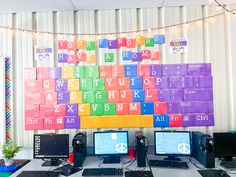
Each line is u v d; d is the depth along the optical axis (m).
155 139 3.08
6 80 3.42
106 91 3.40
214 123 3.34
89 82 3.42
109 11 3.43
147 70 3.39
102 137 3.10
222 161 2.91
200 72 3.37
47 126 3.39
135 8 3.42
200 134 2.96
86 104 3.40
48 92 3.42
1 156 3.37
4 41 3.45
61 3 3.18
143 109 3.37
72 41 3.43
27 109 3.41
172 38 3.40
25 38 3.45
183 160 3.05
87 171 2.65
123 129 3.36
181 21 3.41
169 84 3.38
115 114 3.38
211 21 3.39
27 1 3.09
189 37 3.39
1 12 3.44
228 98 3.36
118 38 3.41
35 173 2.63
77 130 3.40
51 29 3.44
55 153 3.04
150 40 3.40
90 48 3.43
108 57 3.41
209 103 3.35
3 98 3.37
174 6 3.40
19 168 2.95
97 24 3.45
